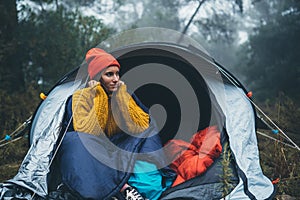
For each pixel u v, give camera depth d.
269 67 17.61
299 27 17.17
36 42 10.66
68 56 10.75
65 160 4.01
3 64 10.35
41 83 10.80
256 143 4.54
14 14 10.69
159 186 4.13
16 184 3.99
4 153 7.03
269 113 9.52
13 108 8.93
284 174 5.66
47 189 4.09
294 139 7.30
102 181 3.93
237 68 20.36
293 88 16.47
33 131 4.71
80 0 13.89
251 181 4.13
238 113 4.60
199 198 4.11
